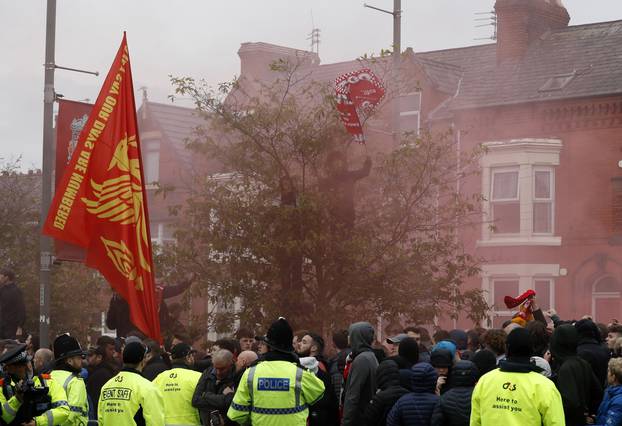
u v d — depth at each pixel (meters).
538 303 49.12
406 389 18.89
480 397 15.42
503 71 52.78
